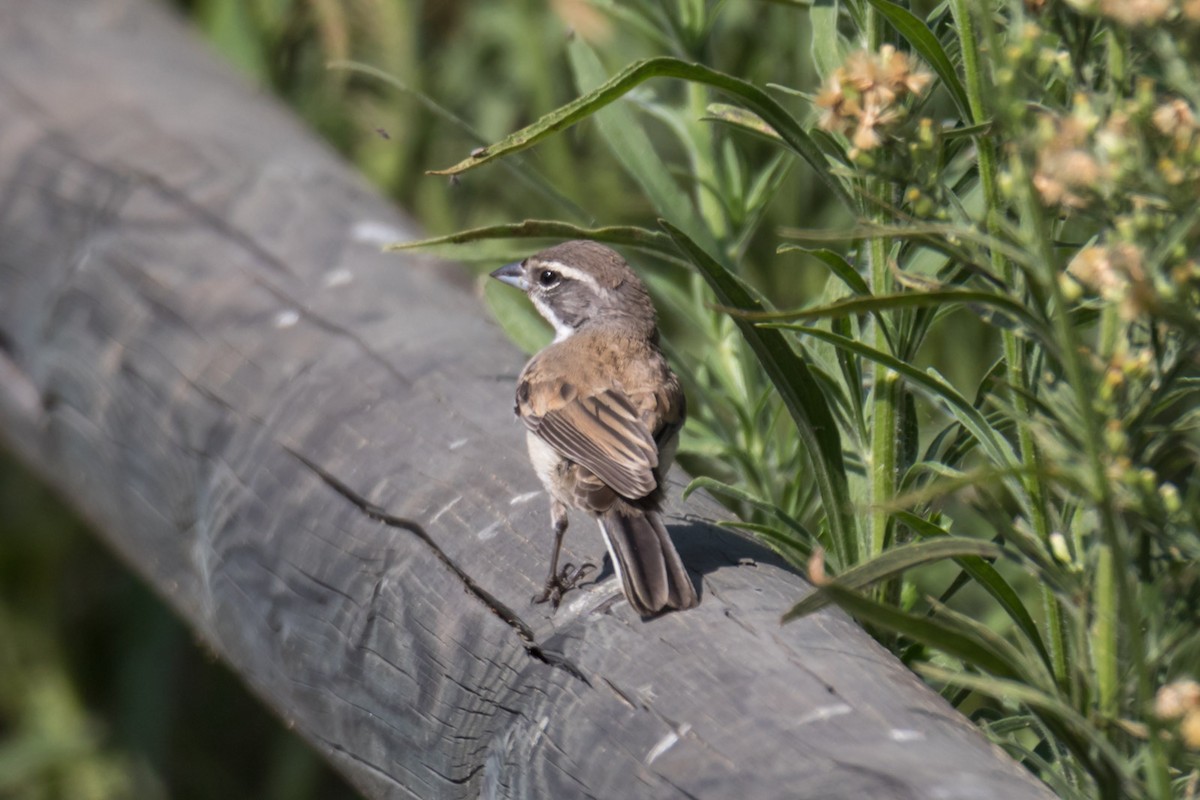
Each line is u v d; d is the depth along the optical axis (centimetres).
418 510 934
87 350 1225
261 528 1016
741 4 1381
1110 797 633
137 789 1530
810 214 1358
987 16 633
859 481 905
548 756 753
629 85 742
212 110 1428
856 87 710
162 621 1557
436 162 1570
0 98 1464
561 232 847
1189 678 664
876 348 806
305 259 1206
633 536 855
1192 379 704
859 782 620
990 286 717
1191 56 616
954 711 707
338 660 942
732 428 1061
